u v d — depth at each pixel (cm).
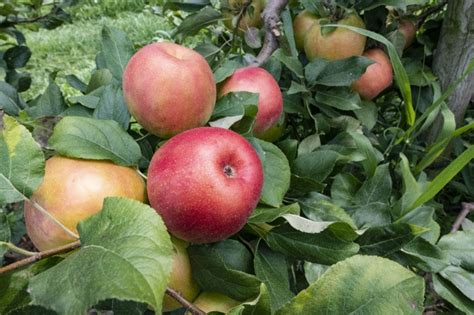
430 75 143
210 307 78
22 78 191
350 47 126
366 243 91
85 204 71
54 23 214
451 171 87
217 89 99
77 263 54
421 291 62
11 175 66
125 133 79
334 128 127
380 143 135
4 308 61
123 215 57
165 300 78
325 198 97
